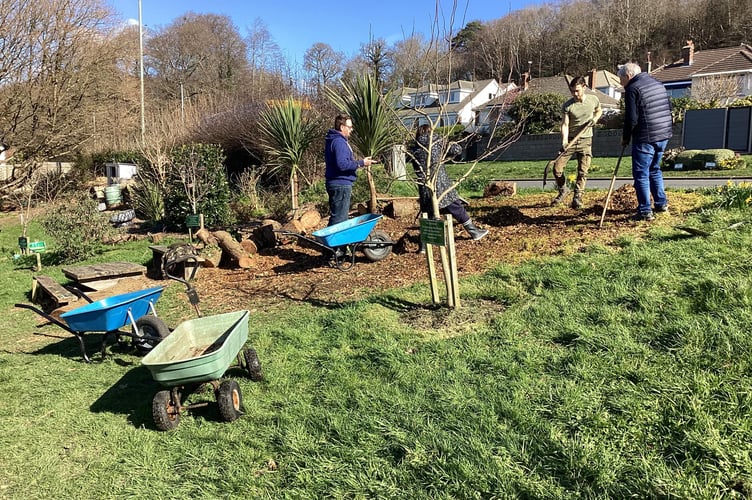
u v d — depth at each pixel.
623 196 8.23
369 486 2.88
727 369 3.24
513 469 2.81
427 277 6.36
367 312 5.34
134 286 8.01
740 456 2.60
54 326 6.88
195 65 55.84
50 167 25.33
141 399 4.38
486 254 6.67
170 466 3.38
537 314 4.55
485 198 10.28
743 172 16.22
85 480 3.34
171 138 20.05
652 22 57.03
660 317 4.04
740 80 35.19
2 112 19.25
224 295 7.05
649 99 6.45
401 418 3.43
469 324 4.71
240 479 3.12
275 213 12.33
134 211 17.14
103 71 22.50
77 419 4.10
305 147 11.48
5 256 13.18
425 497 2.73
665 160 19.16
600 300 4.56
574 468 2.74
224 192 13.04
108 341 5.96
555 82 39.38
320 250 8.69
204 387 4.33
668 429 2.88
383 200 10.39
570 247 6.18
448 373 3.86
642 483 2.55
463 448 3.03
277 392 4.13
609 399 3.22
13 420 4.17
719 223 6.13
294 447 3.34
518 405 3.33
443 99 5.55
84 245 11.02
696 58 43.41
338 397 3.86
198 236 8.74
